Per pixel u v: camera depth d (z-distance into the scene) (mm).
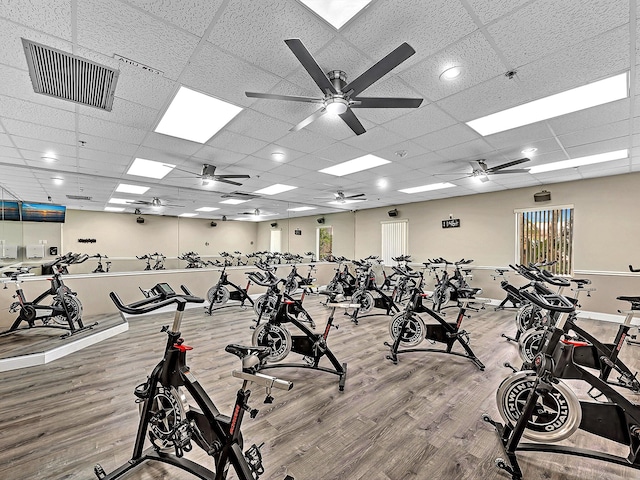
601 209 5496
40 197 5984
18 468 1723
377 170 5117
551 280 2891
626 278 5199
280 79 2371
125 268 6320
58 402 2465
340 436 2053
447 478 1693
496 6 1652
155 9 1661
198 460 1831
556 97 2676
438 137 3604
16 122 3049
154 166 4727
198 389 1587
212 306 5941
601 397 2670
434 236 8000
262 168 4988
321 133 3469
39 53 1997
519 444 1858
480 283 7035
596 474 1736
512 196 6656
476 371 3148
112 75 2270
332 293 3582
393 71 2264
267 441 1990
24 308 3832
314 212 9898
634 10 1670
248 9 1671
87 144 3699
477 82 2420
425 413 2348
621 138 3607
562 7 1660
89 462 1778
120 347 3811
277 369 3207
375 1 1622
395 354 3428
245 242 8367
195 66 2188
